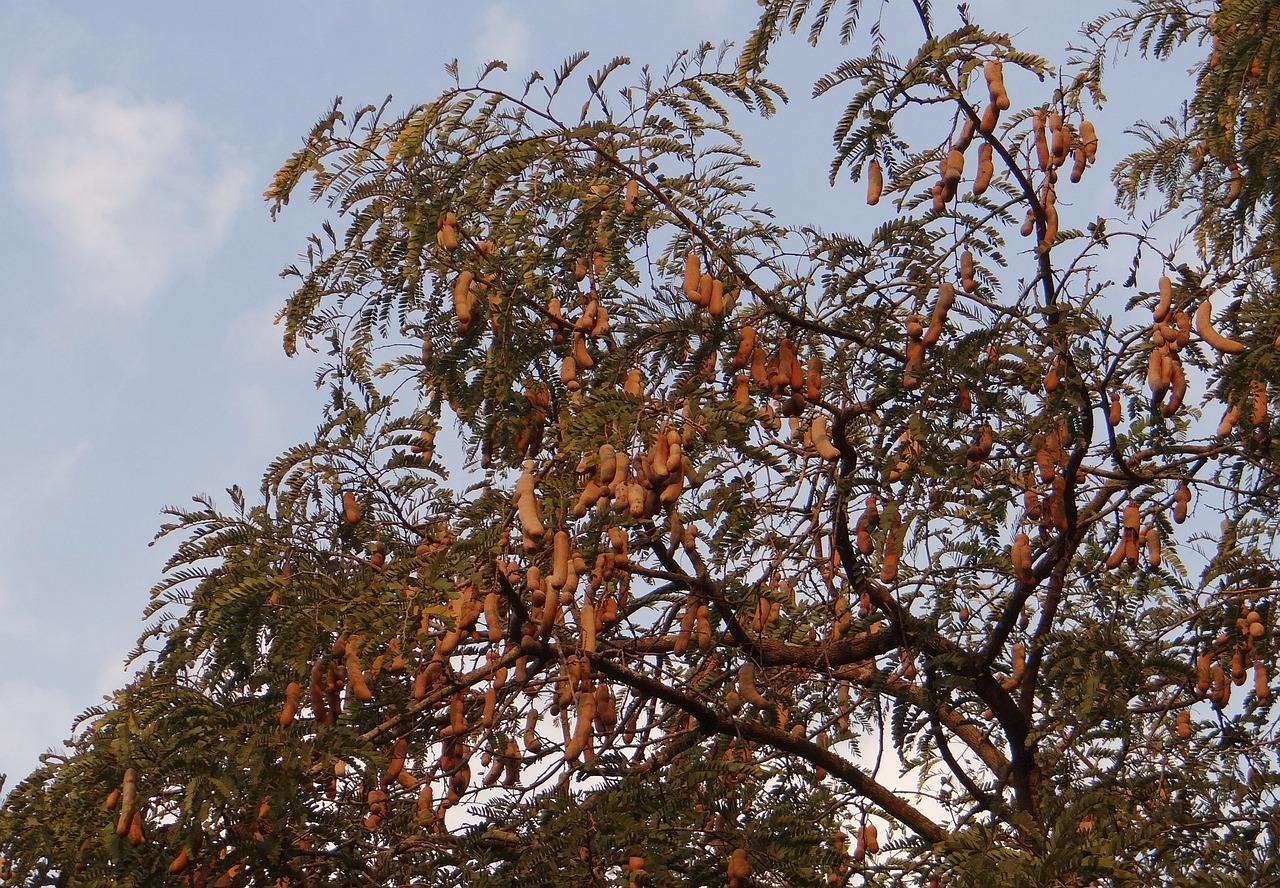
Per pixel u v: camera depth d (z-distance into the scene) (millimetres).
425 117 6797
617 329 6680
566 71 6996
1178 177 9031
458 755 7047
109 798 5406
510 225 7035
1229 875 6078
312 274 7473
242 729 5660
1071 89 7340
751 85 6902
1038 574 7820
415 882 6590
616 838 6012
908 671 8133
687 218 6953
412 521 7625
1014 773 8469
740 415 6031
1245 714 8156
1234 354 6898
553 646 6883
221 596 5820
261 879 5816
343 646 5852
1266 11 6902
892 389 7344
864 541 7484
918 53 6680
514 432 7238
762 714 8156
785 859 6363
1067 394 7137
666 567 8133
